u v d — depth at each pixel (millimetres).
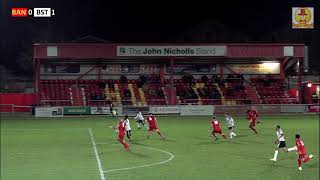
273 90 73188
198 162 26500
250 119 41438
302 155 24219
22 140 37344
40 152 30641
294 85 77938
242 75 75125
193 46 67750
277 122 53938
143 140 37125
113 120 58312
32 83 82312
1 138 38781
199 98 70812
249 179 21719
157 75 74375
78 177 22172
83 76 73250
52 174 22969
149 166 25156
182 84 72938
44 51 66062
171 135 40562
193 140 37031
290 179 21797
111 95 70062
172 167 24828
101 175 22594
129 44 67000
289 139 38000
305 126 48875
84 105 68438
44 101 67750
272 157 28422
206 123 53125
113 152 30562
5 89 78250
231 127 38062
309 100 72312
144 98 70312
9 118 61594
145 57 68188
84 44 66562
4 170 24125
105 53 66750
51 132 43531
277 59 74938
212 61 74500
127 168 24531
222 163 26203
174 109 65875
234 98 71188
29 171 23797
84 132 43500
